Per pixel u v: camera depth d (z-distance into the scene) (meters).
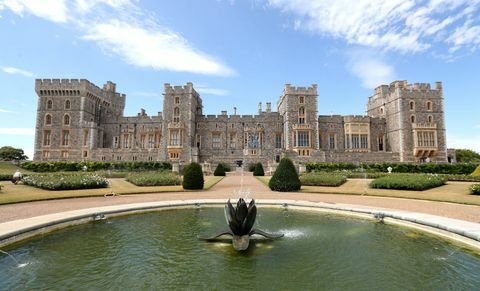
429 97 50.22
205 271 6.24
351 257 7.03
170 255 7.24
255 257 7.11
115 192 18.70
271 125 56.59
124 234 9.02
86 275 5.95
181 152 50.38
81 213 10.47
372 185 21.22
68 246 7.74
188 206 13.59
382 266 6.44
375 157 47.28
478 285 5.43
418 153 48.19
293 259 6.96
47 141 52.28
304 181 24.12
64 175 23.06
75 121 52.34
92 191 18.81
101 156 49.78
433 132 48.47
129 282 5.64
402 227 9.73
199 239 8.61
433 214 10.77
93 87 55.91
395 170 36.72
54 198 15.64
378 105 57.56
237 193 19.27
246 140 56.00
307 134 51.41
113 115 63.50
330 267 6.43
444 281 5.63
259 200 14.72
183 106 52.25
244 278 5.87
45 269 6.20
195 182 21.20
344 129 54.97
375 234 8.93
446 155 49.09
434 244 7.85
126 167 40.41
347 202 14.79
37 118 52.84
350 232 9.23
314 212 12.52
